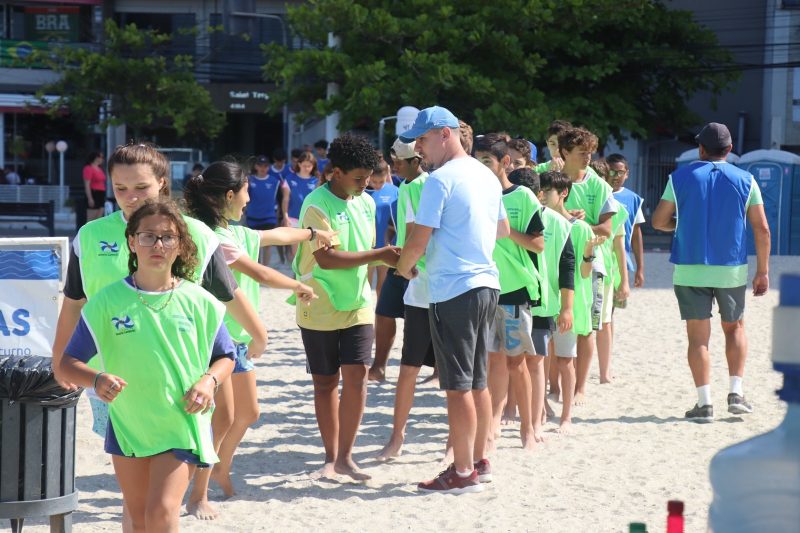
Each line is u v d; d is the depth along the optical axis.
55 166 49.41
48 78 48.06
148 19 48.66
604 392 10.57
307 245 7.30
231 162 6.47
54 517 5.66
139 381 4.68
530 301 7.88
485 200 6.90
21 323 7.94
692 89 35.72
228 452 6.98
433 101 29.48
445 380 7.01
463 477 7.13
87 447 8.31
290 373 11.51
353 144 7.24
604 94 33.53
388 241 11.49
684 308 9.35
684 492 7.18
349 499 7.04
